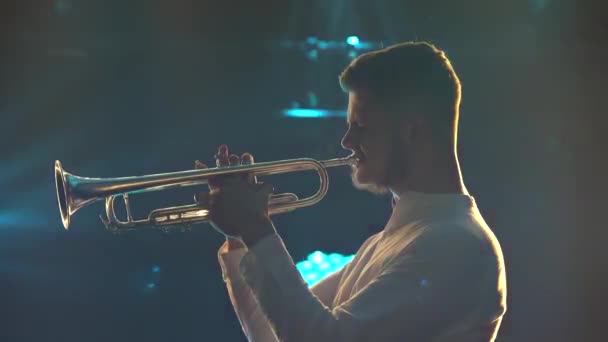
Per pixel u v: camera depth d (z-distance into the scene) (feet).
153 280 26.21
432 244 6.75
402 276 6.66
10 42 31.76
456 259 6.69
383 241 7.33
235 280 8.39
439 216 7.03
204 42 32.50
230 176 7.87
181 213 8.57
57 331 24.03
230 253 8.47
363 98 7.36
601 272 28.40
